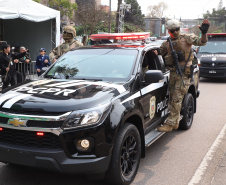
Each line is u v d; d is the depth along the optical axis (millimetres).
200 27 4090
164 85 4512
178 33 4312
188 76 4430
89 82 3725
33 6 11547
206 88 11469
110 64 4109
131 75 3838
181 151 4703
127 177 3447
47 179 3629
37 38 14117
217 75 12555
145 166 4102
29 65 9602
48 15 12039
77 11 28375
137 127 3783
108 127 3037
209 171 3939
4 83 7793
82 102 3053
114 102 3227
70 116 2926
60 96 3184
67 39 6195
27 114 2992
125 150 3387
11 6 10820
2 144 3111
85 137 2932
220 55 12734
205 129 5957
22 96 3244
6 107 3111
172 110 4438
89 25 27969
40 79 4074
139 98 3668
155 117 4277
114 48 4449
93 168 2963
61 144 2904
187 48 4297
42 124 2932
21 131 3018
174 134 5609
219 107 8031
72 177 3672
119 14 20750
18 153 3004
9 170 3865
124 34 5469
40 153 2920
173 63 4422
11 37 14617
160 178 3727
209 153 4613
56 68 4387
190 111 5926
